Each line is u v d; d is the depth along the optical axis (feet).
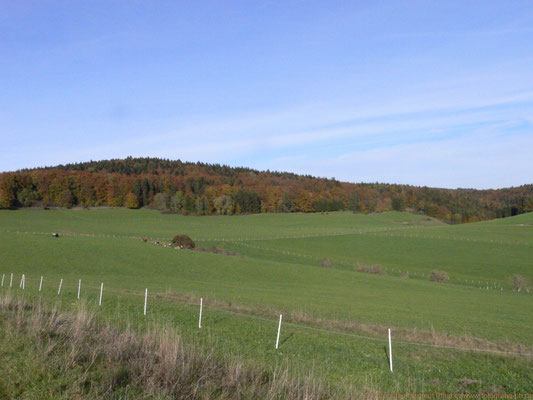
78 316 38.24
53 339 31.81
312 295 119.44
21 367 26.53
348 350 50.72
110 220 424.46
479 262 244.01
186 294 93.81
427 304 118.93
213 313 68.64
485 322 89.20
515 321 95.50
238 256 222.07
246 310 75.66
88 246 194.39
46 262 157.69
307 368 41.19
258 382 29.27
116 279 128.98
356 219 487.61
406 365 45.60
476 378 41.98
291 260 241.76
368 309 97.04
